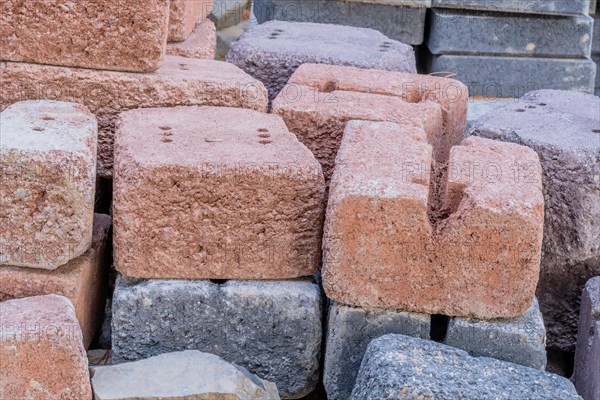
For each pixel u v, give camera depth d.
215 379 4.40
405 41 8.71
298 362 4.84
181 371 4.44
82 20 5.36
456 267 4.57
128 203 4.63
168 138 4.93
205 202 4.66
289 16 8.56
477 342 4.67
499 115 5.92
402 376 4.26
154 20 5.39
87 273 4.86
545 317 5.82
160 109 5.41
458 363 4.46
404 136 5.09
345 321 4.72
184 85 5.50
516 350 4.66
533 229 4.50
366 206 4.49
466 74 8.66
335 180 4.64
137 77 5.45
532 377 4.43
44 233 4.58
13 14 5.34
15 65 5.41
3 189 4.51
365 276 4.61
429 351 4.49
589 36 8.73
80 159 4.52
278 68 6.70
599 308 5.23
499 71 8.68
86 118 4.98
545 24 8.65
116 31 5.39
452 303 4.63
